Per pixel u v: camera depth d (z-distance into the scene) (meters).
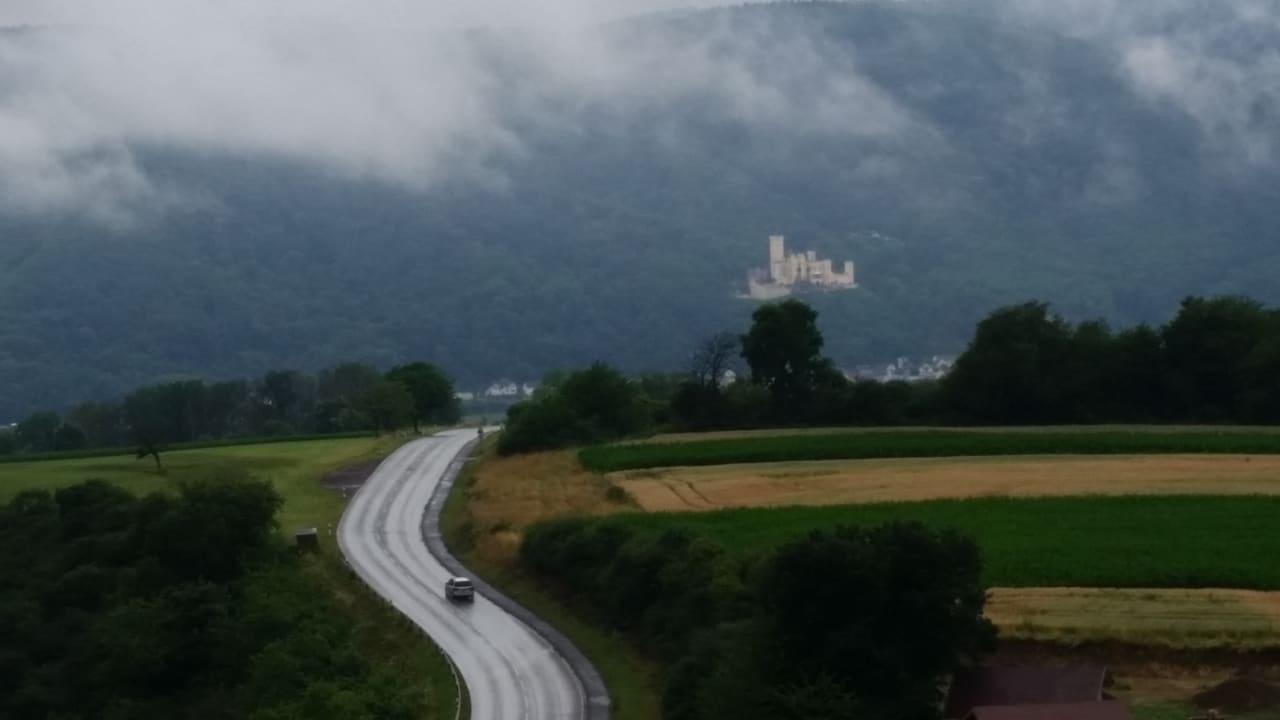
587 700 65.94
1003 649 62.56
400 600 88.62
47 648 91.75
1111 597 68.44
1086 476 104.50
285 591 91.19
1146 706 55.06
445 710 66.19
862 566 55.88
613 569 79.56
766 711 54.44
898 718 54.28
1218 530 82.25
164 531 97.75
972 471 109.56
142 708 81.25
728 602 66.88
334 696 67.81
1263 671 59.56
